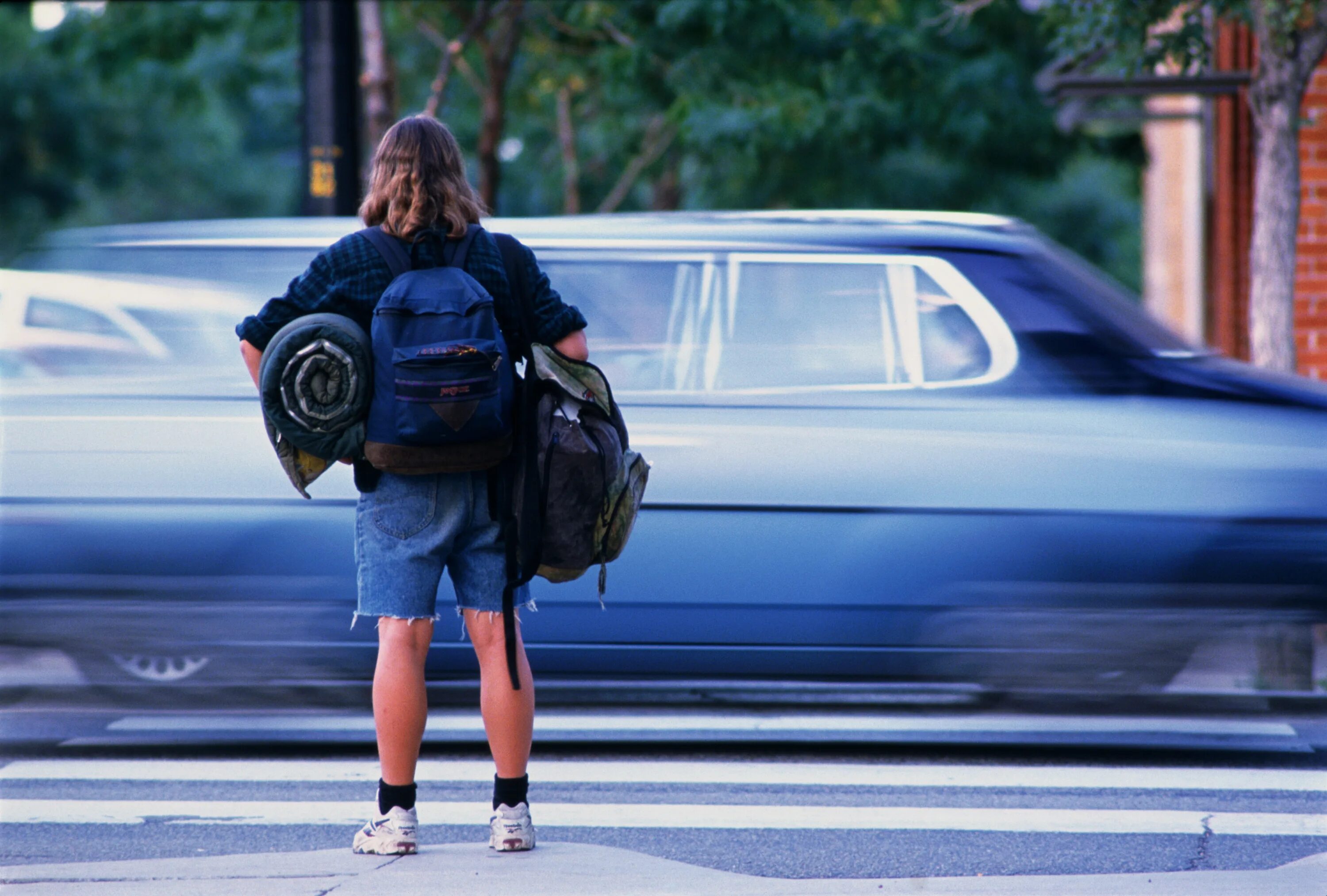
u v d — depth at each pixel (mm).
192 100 45812
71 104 95000
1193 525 12664
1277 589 12664
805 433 12961
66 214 101500
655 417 13062
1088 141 43531
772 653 12969
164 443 13242
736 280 13492
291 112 58875
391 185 9078
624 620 12977
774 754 13461
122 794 12094
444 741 13625
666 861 9914
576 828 11055
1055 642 12781
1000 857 10391
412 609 9164
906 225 13766
